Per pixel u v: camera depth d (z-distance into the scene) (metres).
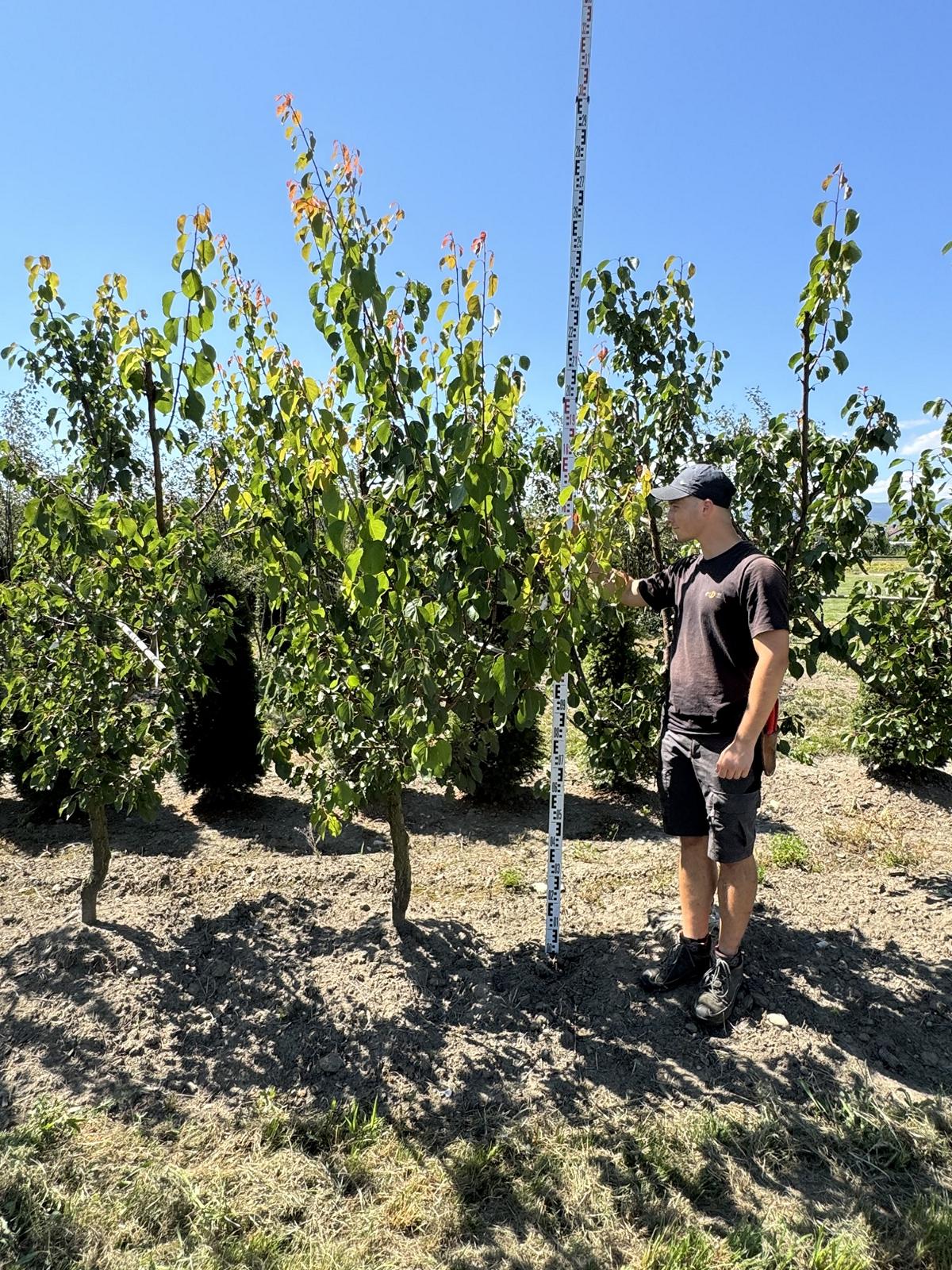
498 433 2.22
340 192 2.30
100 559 2.97
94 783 3.12
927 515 3.91
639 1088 2.46
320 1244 1.95
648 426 3.35
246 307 2.80
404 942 3.23
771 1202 2.06
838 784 5.70
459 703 2.42
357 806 3.11
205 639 3.17
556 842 3.00
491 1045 2.67
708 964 2.92
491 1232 2.00
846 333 2.59
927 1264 1.87
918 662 4.04
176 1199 2.08
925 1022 2.74
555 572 2.26
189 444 2.82
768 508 3.08
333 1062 2.61
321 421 2.16
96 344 2.88
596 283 3.26
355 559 2.03
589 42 2.41
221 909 3.63
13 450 3.00
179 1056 2.68
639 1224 2.01
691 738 2.67
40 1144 2.27
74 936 3.31
